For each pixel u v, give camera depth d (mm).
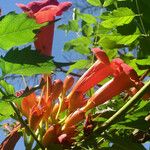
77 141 318
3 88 282
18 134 324
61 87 332
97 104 330
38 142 310
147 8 339
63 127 321
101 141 333
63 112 345
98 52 329
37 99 333
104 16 334
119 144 317
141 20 340
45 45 353
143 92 298
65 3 314
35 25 242
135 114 317
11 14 237
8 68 251
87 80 336
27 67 250
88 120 319
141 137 332
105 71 333
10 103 288
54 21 244
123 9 331
